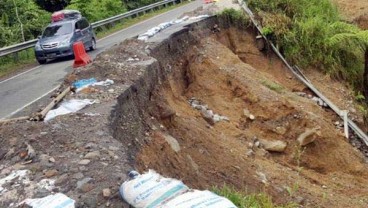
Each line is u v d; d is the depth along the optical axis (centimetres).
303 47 1577
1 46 2280
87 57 1345
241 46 1585
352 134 1334
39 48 1819
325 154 1188
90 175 524
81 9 3016
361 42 1590
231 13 1616
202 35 1445
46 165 557
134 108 814
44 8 3180
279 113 1208
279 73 1553
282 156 1141
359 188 1083
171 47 1224
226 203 408
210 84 1247
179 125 919
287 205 806
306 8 1725
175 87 1140
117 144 607
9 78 1550
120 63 999
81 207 475
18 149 610
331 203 928
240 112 1203
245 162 955
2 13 2500
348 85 1595
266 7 1688
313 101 1434
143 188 454
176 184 450
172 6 3694
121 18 2919
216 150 925
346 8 2375
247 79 1295
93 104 755
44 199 488
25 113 988
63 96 842
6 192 516
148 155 714
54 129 649
